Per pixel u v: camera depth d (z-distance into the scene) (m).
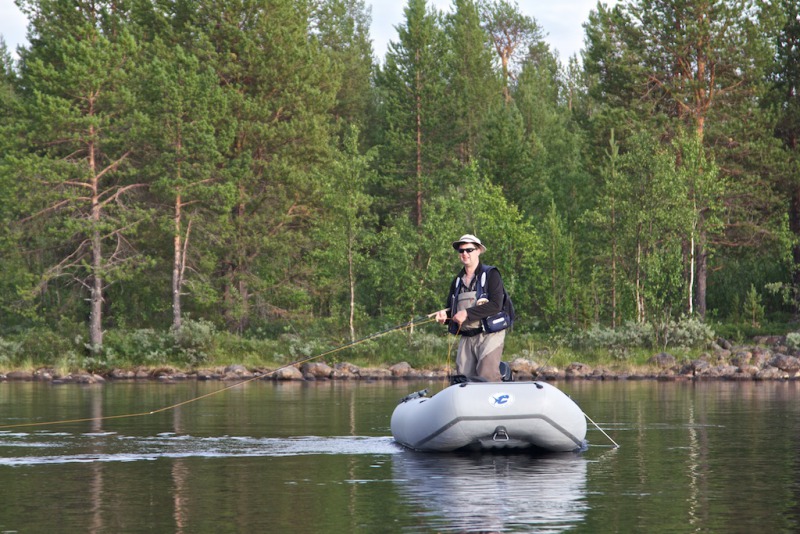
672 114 42.06
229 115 39.00
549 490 6.75
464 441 8.74
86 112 34.88
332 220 38.28
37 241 37.38
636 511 5.91
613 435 10.68
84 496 6.61
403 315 38.12
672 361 29.41
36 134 33.97
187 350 32.06
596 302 41.25
